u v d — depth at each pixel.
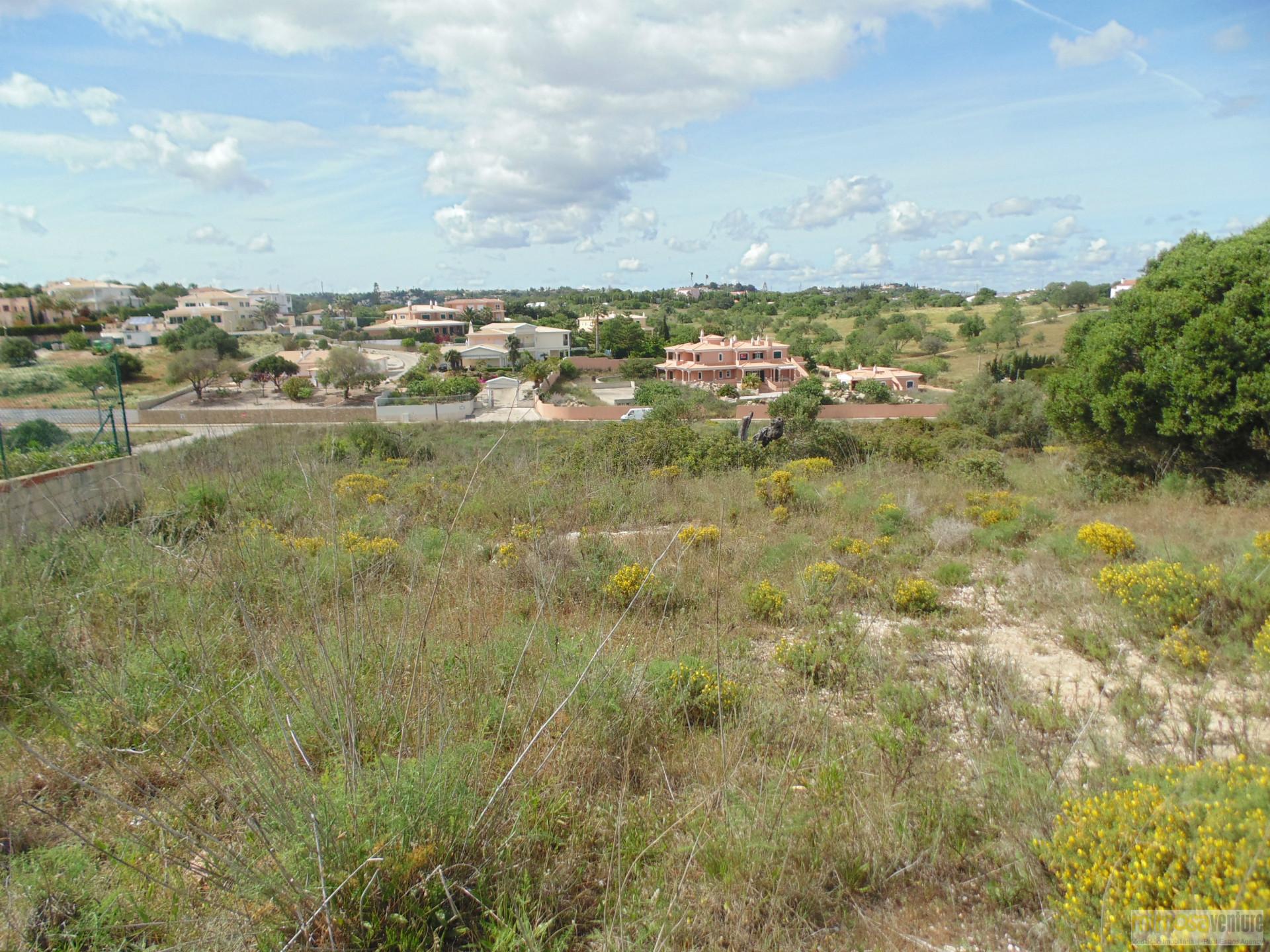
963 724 3.56
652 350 79.06
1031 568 6.00
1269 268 9.24
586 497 8.34
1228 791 2.24
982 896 2.40
